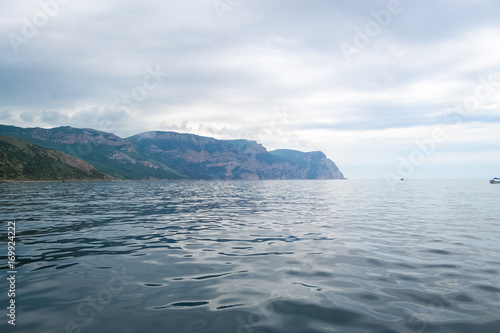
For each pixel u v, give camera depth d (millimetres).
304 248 14062
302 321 6770
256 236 17125
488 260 11914
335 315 7074
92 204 38688
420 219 24438
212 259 12102
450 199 48656
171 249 13852
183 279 9648
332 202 44125
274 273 10312
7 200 43250
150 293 8430
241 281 9484
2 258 12078
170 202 44250
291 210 32406
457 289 8734
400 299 8039
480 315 7035
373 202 43812
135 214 28016
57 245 14539
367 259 12102
